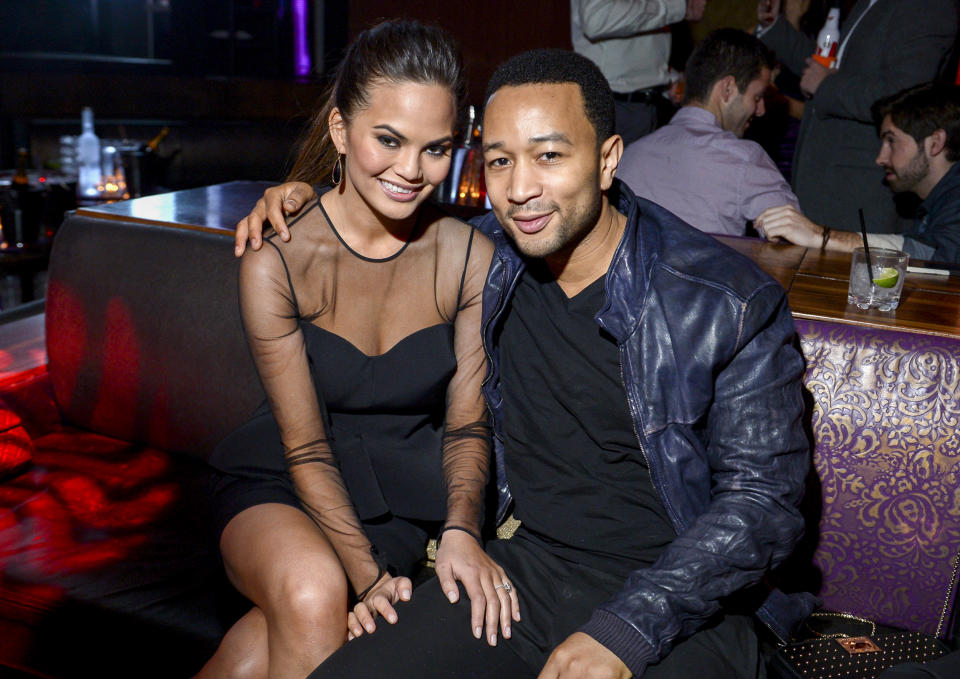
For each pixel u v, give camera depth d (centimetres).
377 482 170
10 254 351
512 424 159
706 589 132
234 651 150
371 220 161
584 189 135
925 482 166
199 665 162
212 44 773
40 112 671
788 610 153
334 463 162
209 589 171
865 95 324
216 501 167
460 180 311
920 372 164
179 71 762
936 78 322
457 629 143
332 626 141
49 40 790
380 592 152
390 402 169
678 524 145
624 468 150
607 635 130
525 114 132
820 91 340
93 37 801
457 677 134
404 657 136
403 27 149
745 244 229
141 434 221
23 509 194
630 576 137
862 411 169
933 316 174
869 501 171
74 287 222
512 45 649
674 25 462
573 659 129
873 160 334
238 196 255
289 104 718
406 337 169
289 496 162
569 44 639
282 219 159
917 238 239
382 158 148
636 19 372
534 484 158
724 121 285
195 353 209
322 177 171
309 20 781
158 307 213
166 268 213
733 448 137
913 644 153
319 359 166
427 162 151
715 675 133
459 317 170
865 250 175
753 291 137
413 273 167
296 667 141
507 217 139
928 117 284
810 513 176
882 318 171
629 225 143
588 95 134
